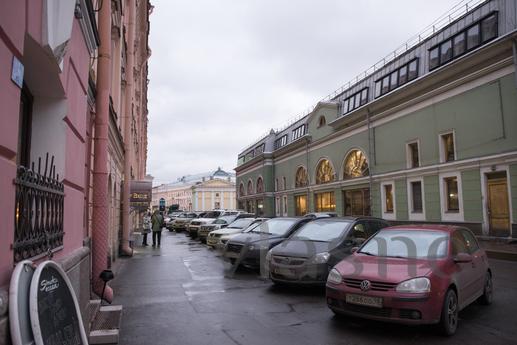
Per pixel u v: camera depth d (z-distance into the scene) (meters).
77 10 4.52
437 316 5.40
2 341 2.36
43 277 2.88
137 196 21.20
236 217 22.02
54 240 3.79
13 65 2.74
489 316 6.49
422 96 22.05
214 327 5.99
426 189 21.92
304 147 38.06
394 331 5.76
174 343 5.29
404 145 23.75
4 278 2.58
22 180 2.89
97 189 7.18
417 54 24.14
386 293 5.53
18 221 2.88
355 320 6.32
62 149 4.38
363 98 29.02
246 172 56.59
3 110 2.59
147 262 13.41
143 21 29.00
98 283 7.02
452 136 20.53
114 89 12.89
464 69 19.27
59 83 4.09
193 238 25.81
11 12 2.68
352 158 30.08
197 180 117.50
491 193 18.23
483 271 7.07
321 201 35.19
